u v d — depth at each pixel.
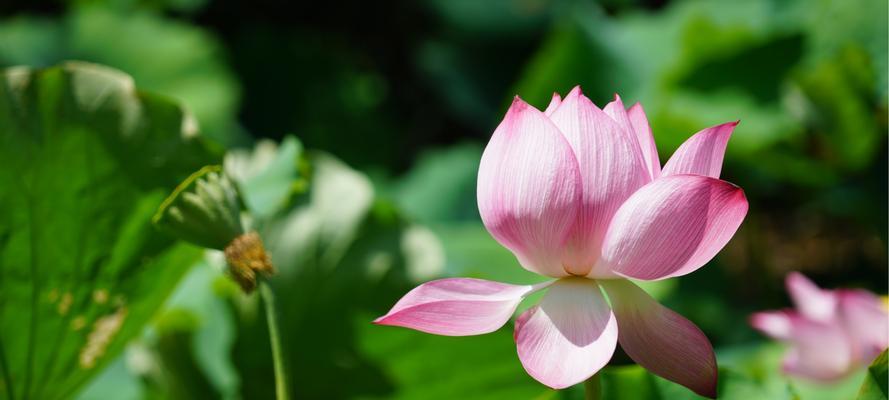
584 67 4.76
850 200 3.90
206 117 5.46
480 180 1.57
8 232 1.77
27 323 1.80
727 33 4.18
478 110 6.00
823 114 3.79
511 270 3.14
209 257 1.85
